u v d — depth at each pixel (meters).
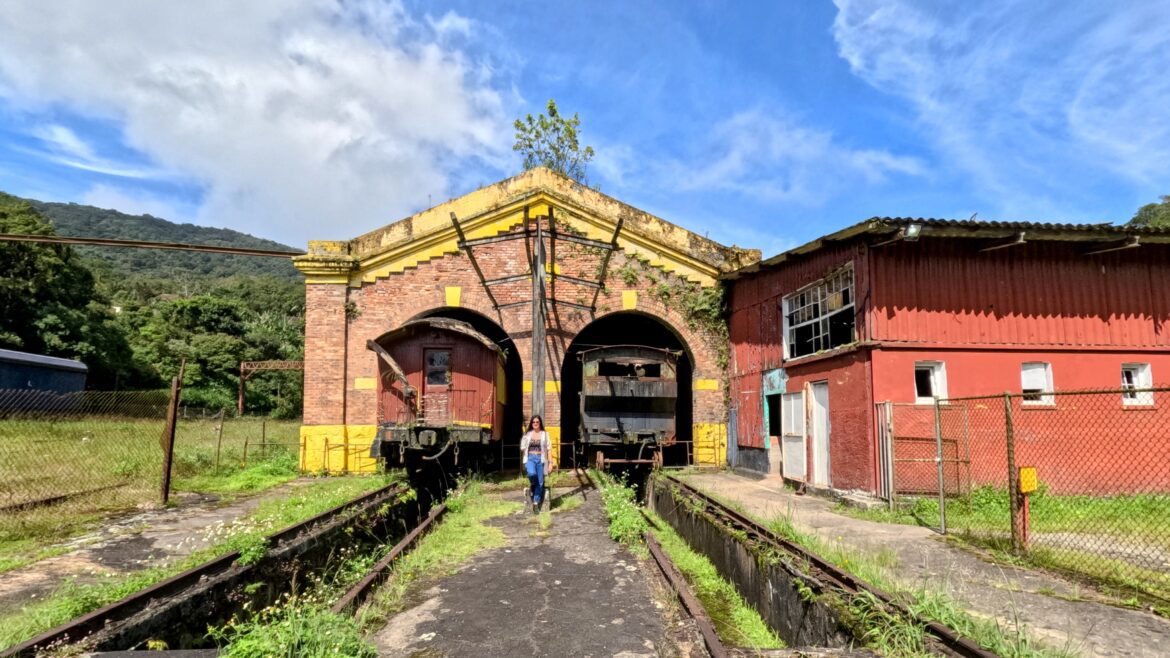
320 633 4.37
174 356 50.25
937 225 9.76
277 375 55.56
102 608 4.75
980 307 10.73
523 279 17.08
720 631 6.05
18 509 9.59
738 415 16.61
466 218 16.88
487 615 5.71
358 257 16.50
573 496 12.64
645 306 17.41
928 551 6.89
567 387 20.61
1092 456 10.58
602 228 17.47
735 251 17.81
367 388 16.22
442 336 14.73
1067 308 11.03
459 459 14.87
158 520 9.57
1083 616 4.74
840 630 4.61
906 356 10.42
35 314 36.06
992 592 5.36
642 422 15.47
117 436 16.92
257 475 14.66
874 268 10.50
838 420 11.31
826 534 7.88
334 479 14.65
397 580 6.74
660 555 7.63
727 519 8.43
